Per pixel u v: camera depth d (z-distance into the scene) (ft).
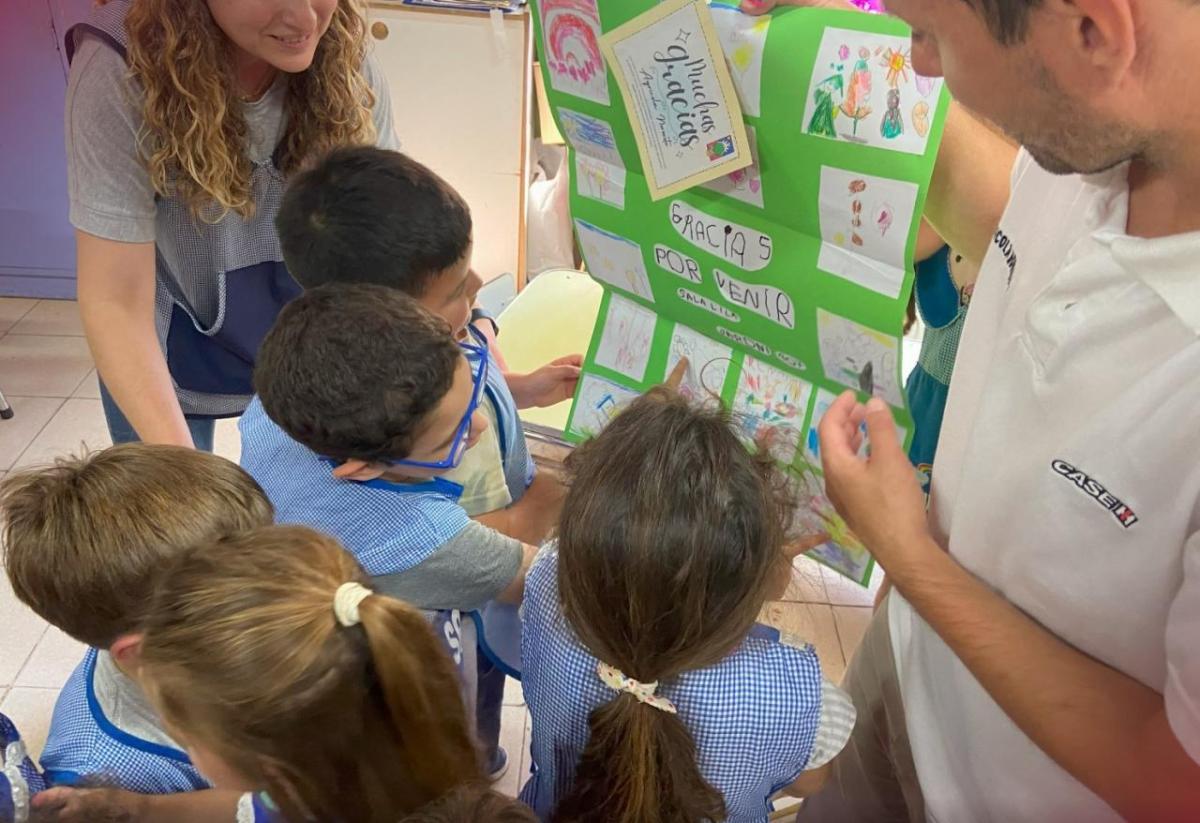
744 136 3.34
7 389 8.90
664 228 4.00
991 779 3.00
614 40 3.40
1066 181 2.56
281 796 2.58
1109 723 2.34
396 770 2.50
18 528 3.09
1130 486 2.20
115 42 3.91
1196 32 1.74
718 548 2.56
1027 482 2.50
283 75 4.34
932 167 2.94
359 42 4.45
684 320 4.40
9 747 2.95
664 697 2.85
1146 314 2.12
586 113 3.88
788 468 3.73
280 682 2.35
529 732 6.03
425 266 3.71
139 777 3.04
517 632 4.34
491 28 8.07
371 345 3.13
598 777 2.75
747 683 2.90
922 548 2.68
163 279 4.68
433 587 3.53
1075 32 1.78
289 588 2.45
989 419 2.68
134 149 4.02
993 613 2.55
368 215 3.61
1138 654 2.41
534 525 4.34
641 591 2.57
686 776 2.71
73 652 6.32
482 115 8.55
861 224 3.23
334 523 3.47
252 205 4.38
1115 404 2.19
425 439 3.36
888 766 3.97
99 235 4.08
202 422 5.44
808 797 4.36
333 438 3.20
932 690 3.25
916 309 5.97
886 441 2.85
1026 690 2.46
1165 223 2.15
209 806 2.86
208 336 4.87
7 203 9.74
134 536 2.99
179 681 2.43
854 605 6.90
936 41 2.11
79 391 8.97
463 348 4.04
